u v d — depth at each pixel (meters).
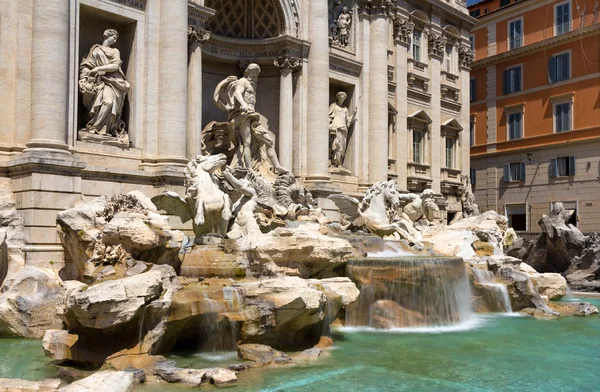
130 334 13.30
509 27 52.62
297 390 11.73
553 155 48.88
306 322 14.98
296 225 24.16
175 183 23.25
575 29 46.81
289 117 30.12
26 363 13.20
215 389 11.64
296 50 30.19
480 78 55.22
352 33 34.66
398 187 37.78
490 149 54.06
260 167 28.38
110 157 22.42
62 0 20.38
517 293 22.45
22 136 20.22
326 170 30.70
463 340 16.97
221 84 27.81
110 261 15.23
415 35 40.66
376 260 19.16
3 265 18.12
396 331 18.08
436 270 19.52
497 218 33.28
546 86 49.34
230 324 14.39
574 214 47.16
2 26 20.02
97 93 22.30
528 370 13.62
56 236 19.55
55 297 16.44
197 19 25.58
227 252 17.77
